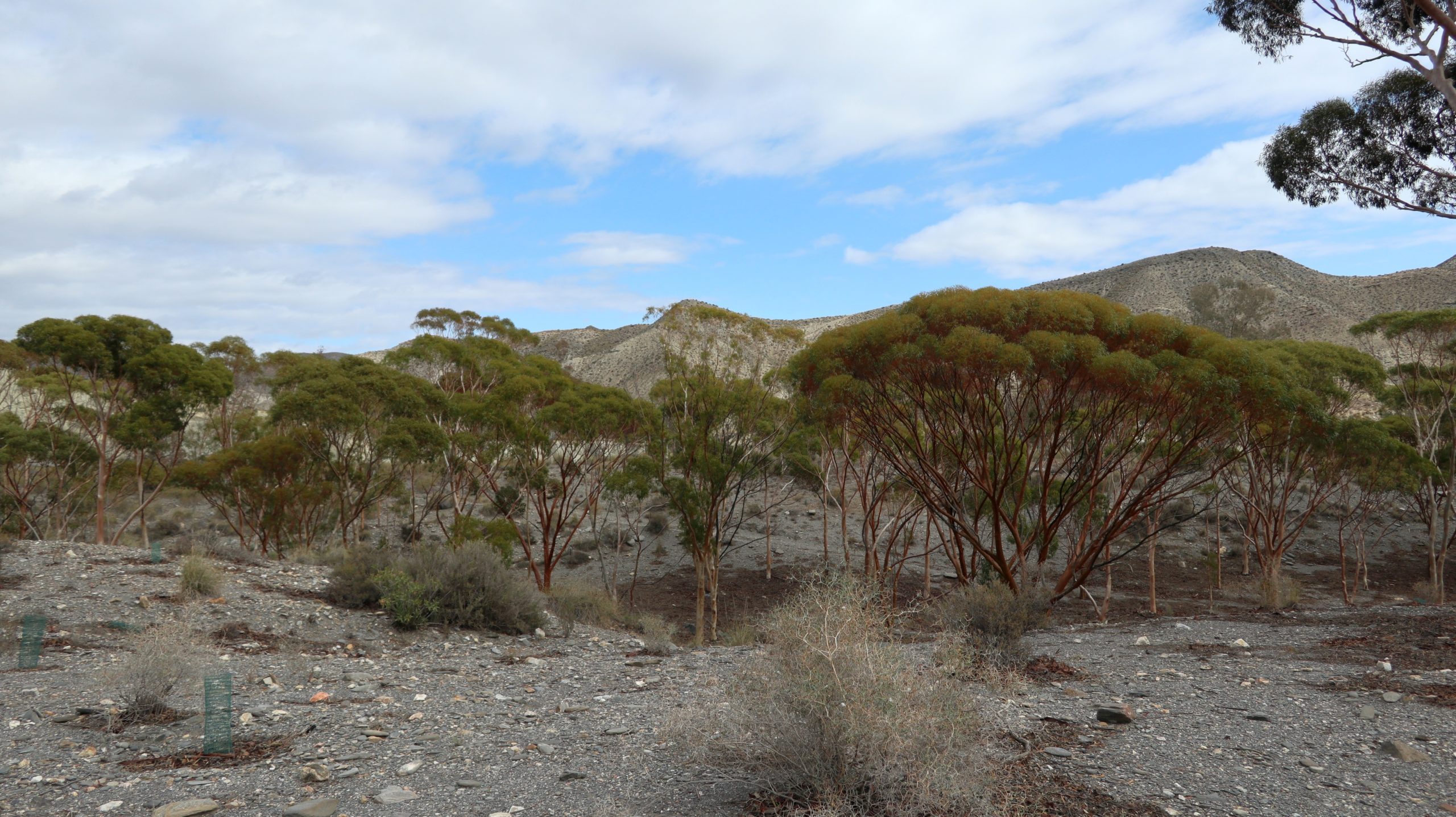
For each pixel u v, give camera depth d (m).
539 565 40.38
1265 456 27.14
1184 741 6.91
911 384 18.75
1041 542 21.22
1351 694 9.02
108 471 34.06
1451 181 20.17
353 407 28.70
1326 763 6.28
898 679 4.70
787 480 44.25
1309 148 21.97
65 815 4.94
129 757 6.23
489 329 49.59
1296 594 25.55
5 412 35.72
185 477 31.61
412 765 6.14
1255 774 5.94
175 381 31.91
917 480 21.47
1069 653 12.85
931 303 17.89
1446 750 6.64
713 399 27.28
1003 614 11.47
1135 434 19.61
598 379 96.00
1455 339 31.23
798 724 4.88
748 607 32.66
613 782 5.69
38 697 7.95
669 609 32.81
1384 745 6.64
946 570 40.59
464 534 29.80
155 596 13.73
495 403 29.77
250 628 12.59
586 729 7.55
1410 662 10.79
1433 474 28.20
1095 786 5.55
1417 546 43.22
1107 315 17.19
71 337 28.75
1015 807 4.96
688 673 11.60
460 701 9.00
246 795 5.40
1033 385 17.86
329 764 6.19
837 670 4.71
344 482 30.73
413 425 28.91
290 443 30.69
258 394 49.69
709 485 27.81
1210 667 11.11
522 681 10.72
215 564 16.55
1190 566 40.66
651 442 29.95
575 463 32.78
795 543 45.75
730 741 5.09
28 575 14.32
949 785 4.42
